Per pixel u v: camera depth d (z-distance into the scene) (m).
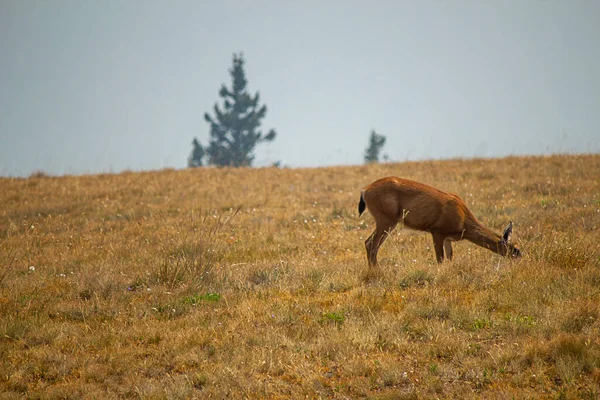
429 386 24.16
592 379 23.61
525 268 35.72
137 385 24.95
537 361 25.14
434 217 40.34
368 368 25.59
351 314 31.20
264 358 26.59
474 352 26.62
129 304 34.59
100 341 29.03
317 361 26.59
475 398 23.08
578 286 31.77
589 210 49.78
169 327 30.70
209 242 46.19
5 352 27.72
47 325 30.64
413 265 38.50
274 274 39.06
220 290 36.69
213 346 28.02
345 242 47.72
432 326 28.97
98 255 46.56
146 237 52.00
